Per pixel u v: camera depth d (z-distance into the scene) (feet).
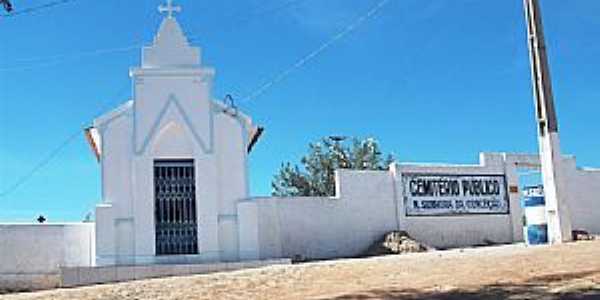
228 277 56.85
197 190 85.71
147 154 85.15
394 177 96.63
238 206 86.58
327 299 43.01
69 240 84.12
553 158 66.85
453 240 97.55
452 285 43.98
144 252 82.99
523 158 103.86
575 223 102.99
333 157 163.12
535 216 74.49
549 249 55.42
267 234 88.28
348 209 93.15
